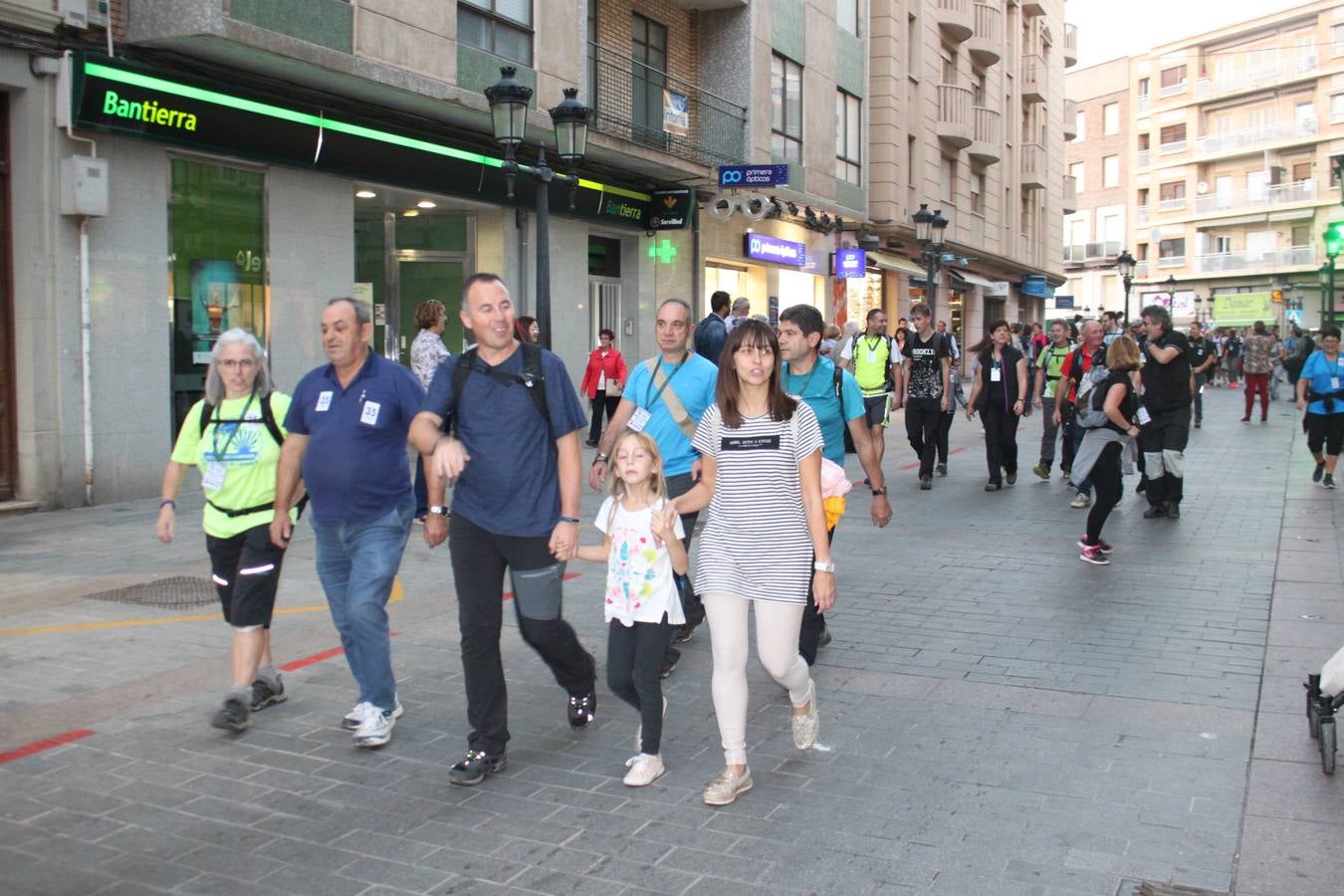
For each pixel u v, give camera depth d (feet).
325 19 38.99
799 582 13.76
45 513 33.78
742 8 70.38
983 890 11.15
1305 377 40.40
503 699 14.39
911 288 103.24
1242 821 12.63
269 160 40.22
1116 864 11.66
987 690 17.56
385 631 15.25
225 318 39.63
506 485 14.01
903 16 95.20
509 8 49.11
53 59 33.04
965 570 26.48
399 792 13.80
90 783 14.06
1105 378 26.58
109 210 35.09
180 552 28.30
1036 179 137.69
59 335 33.94
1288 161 198.49
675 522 13.85
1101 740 15.30
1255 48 201.98
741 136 70.79
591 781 14.17
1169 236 217.36
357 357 15.30
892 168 93.20
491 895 11.19
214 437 15.80
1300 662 18.72
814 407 19.12
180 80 35.83
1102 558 27.12
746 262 75.61
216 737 15.64
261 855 12.10
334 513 15.08
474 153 49.32
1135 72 221.66
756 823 12.80
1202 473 44.78
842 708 16.76
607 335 53.47
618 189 61.36
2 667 18.63
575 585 25.22
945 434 45.09
